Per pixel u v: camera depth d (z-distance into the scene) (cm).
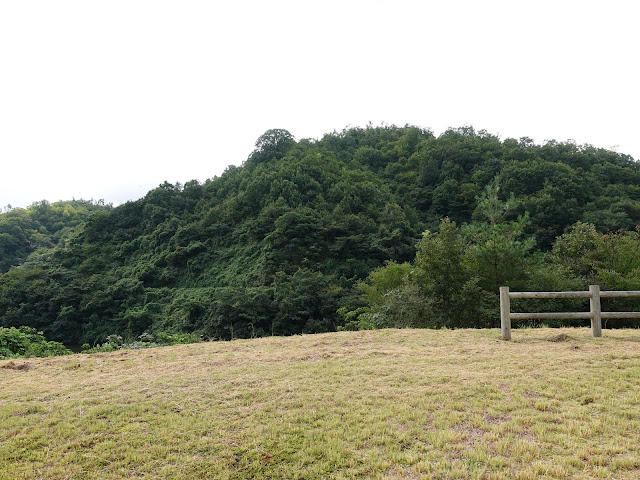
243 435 411
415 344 767
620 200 4653
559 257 1658
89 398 526
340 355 699
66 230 9181
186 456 377
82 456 386
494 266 1392
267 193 5788
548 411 438
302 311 3397
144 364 699
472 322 1303
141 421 456
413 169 7581
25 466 371
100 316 4541
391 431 405
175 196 6406
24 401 528
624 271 1380
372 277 2536
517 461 345
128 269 5284
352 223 4819
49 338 4394
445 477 326
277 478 338
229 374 606
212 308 3466
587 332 816
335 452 369
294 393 516
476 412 440
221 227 5491
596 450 353
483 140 7950
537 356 635
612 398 456
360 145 9300
